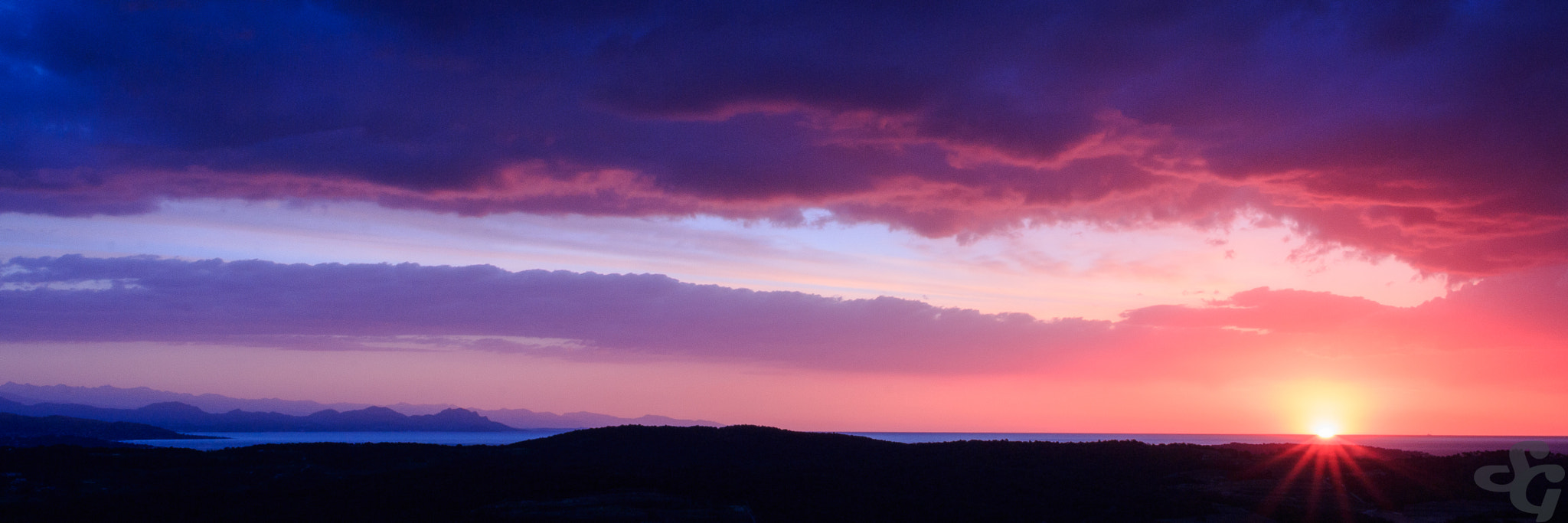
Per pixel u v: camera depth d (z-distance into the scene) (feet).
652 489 213.87
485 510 189.47
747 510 196.24
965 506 204.44
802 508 198.29
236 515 179.42
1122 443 330.75
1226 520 192.85
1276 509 202.39
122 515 178.60
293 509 185.88
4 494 205.36
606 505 195.42
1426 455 333.62
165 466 254.47
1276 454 299.99
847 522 186.80
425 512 185.47
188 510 184.03
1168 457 282.77
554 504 197.06
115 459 256.32
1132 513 198.59
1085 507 204.54
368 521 176.24
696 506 198.29
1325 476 248.11
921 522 188.44
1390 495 219.41
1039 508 204.03
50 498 203.92
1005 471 258.78
